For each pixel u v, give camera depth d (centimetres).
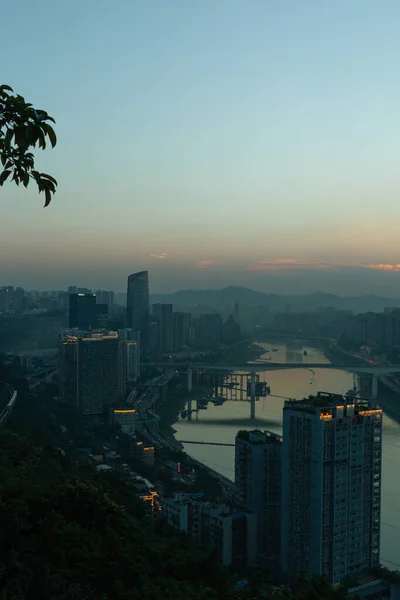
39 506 7875
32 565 6444
